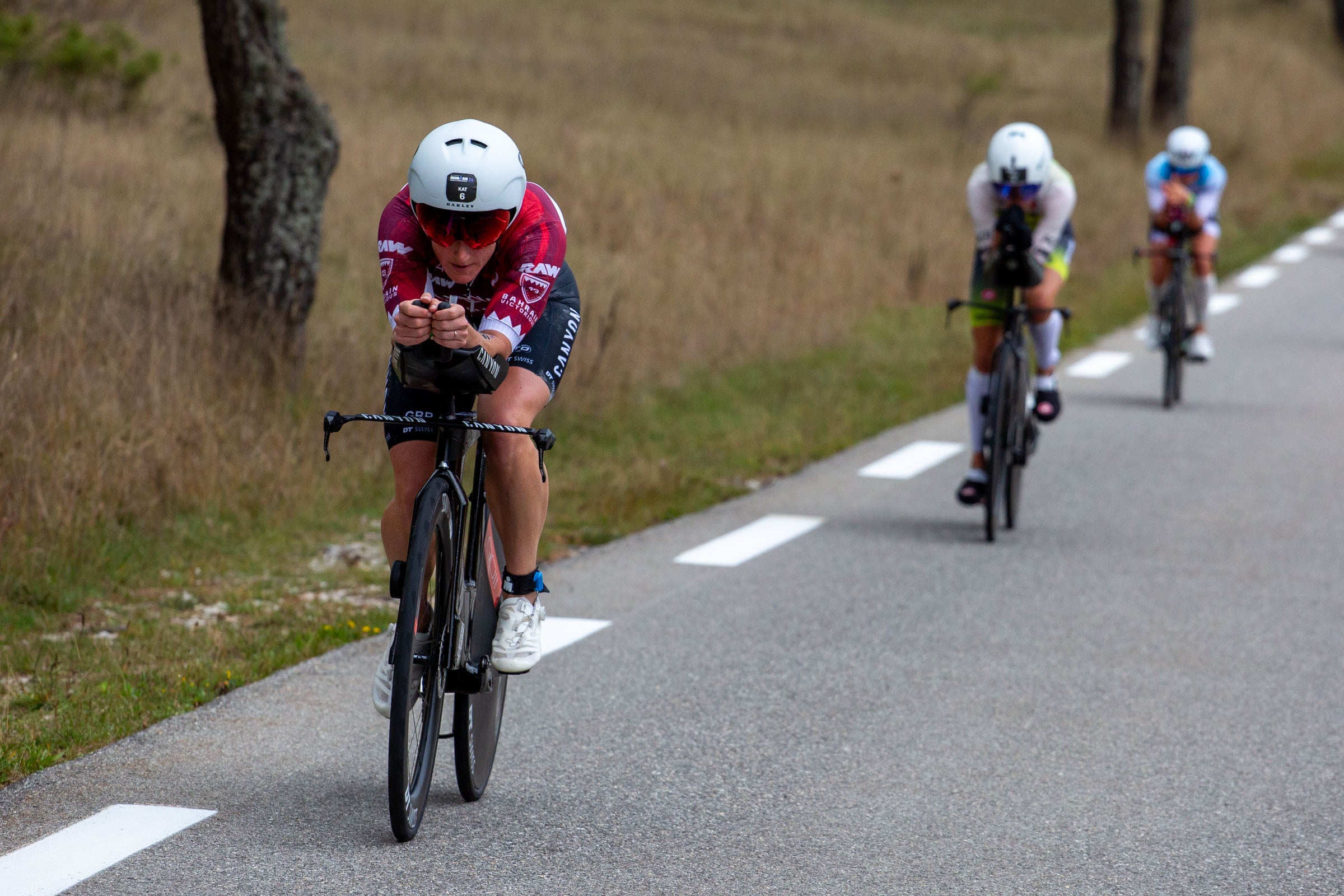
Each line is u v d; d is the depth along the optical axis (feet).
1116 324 143.74
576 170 159.12
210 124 147.64
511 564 37.40
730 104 266.98
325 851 34.45
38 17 163.22
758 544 67.56
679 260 129.18
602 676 48.78
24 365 65.26
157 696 44.98
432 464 35.94
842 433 93.45
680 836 36.14
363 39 310.24
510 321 34.94
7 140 114.11
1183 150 104.78
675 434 89.86
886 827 36.91
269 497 67.51
